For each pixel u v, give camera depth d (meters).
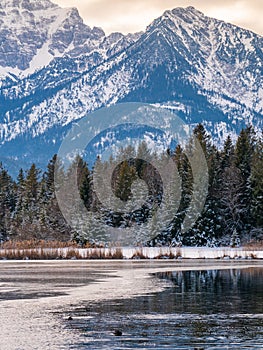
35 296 37.81
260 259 71.62
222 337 26.97
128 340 26.52
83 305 34.50
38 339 26.70
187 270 54.91
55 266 60.97
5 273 52.81
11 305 34.50
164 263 64.69
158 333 27.70
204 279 46.88
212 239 97.56
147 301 35.78
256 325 29.17
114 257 73.75
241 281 45.44
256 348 25.31
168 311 32.66
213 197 100.19
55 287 42.28
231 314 31.78
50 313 32.06
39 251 77.44
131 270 55.22
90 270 55.53
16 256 73.56
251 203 100.81
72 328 28.67
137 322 29.86
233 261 67.69
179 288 41.50
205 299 36.47
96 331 28.06
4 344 25.98
